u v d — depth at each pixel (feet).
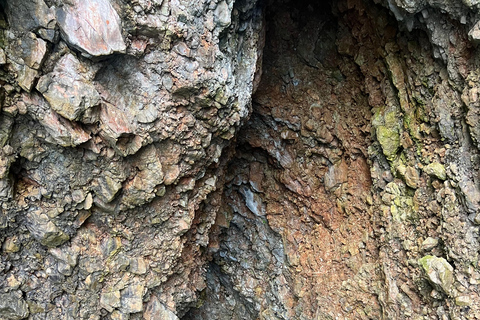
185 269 16.85
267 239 24.07
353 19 16.35
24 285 12.41
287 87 20.35
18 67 9.64
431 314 13.42
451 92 12.71
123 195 12.89
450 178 12.69
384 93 15.89
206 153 14.35
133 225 13.88
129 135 11.62
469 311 11.71
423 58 13.64
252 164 23.30
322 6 18.16
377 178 16.69
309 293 20.98
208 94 12.21
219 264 25.84
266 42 19.53
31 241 12.30
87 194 12.37
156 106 11.97
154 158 12.64
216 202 17.87
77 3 9.61
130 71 11.38
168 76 11.73
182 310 18.31
